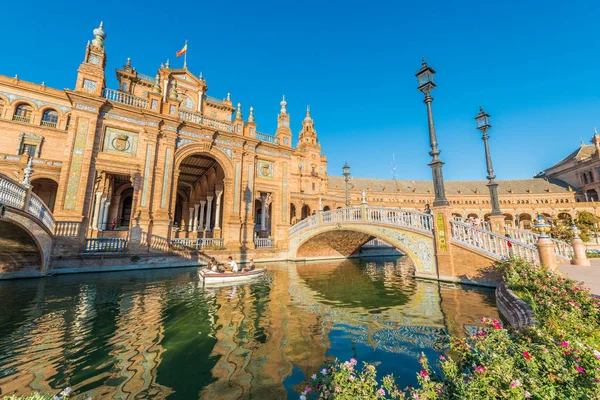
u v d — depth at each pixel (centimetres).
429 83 1270
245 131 2448
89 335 632
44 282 1207
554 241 1276
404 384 414
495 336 347
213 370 481
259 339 622
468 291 1033
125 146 1822
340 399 274
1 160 2325
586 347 323
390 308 860
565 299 527
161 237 1811
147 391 416
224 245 2139
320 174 5341
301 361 513
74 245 1534
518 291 741
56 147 2750
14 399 317
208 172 2845
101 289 1090
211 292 1086
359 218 1739
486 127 1511
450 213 1266
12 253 1250
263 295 1052
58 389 417
